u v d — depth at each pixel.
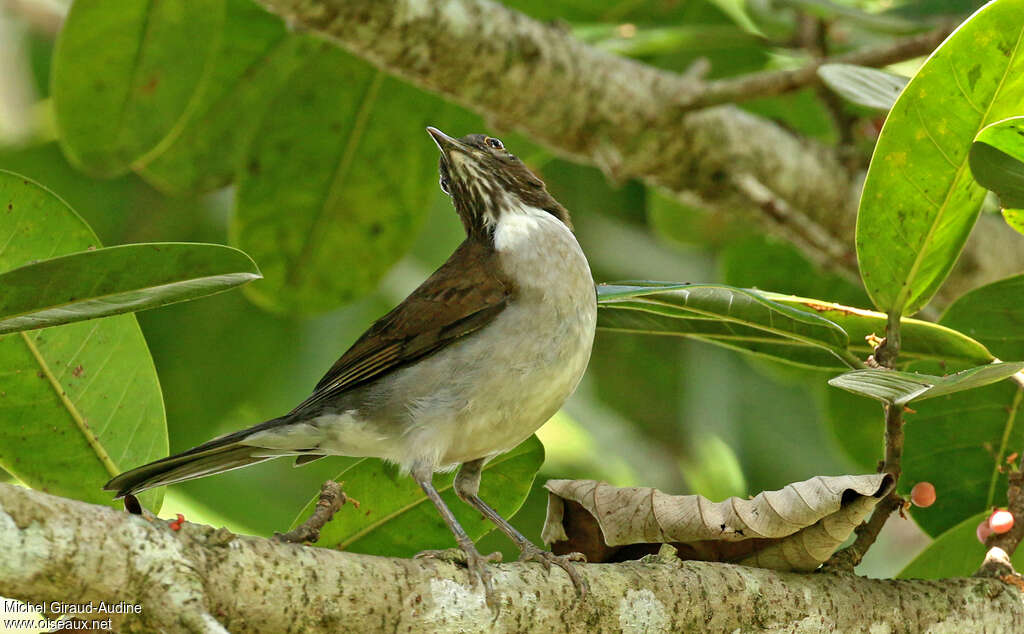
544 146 13.69
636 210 17.17
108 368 8.02
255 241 14.00
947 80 7.41
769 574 7.48
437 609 6.50
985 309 9.41
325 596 6.13
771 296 8.54
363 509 8.77
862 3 14.41
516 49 12.48
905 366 9.20
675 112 13.26
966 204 7.94
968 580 7.89
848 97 9.26
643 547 7.97
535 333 9.00
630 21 15.43
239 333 14.98
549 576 6.94
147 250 5.88
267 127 13.62
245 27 13.69
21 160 14.96
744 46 14.91
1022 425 9.60
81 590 5.45
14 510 5.34
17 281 5.84
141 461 8.17
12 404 7.86
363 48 11.95
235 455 9.18
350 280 14.27
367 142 13.80
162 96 11.95
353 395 9.16
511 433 9.07
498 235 9.80
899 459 7.75
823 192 14.52
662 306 8.85
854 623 7.48
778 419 16.17
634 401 16.30
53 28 16.48
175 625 5.54
